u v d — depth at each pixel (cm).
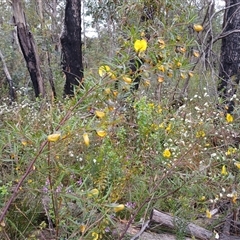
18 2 602
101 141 238
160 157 272
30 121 257
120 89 171
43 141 158
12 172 189
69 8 577
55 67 704
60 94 653
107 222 182
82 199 161
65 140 161
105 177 212
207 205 279
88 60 870
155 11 306
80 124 156
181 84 469
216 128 345
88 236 171
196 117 367
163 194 247
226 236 252
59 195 167
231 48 515
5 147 174
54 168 170
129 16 310
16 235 199
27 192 186
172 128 317
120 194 226
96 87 157
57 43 867
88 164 208
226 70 518
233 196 243
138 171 258
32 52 616
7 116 305
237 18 518
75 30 581
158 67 188
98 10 612
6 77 838
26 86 786
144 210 252
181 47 219
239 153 280
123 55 177
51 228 196
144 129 289
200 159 290
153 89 383
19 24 606
